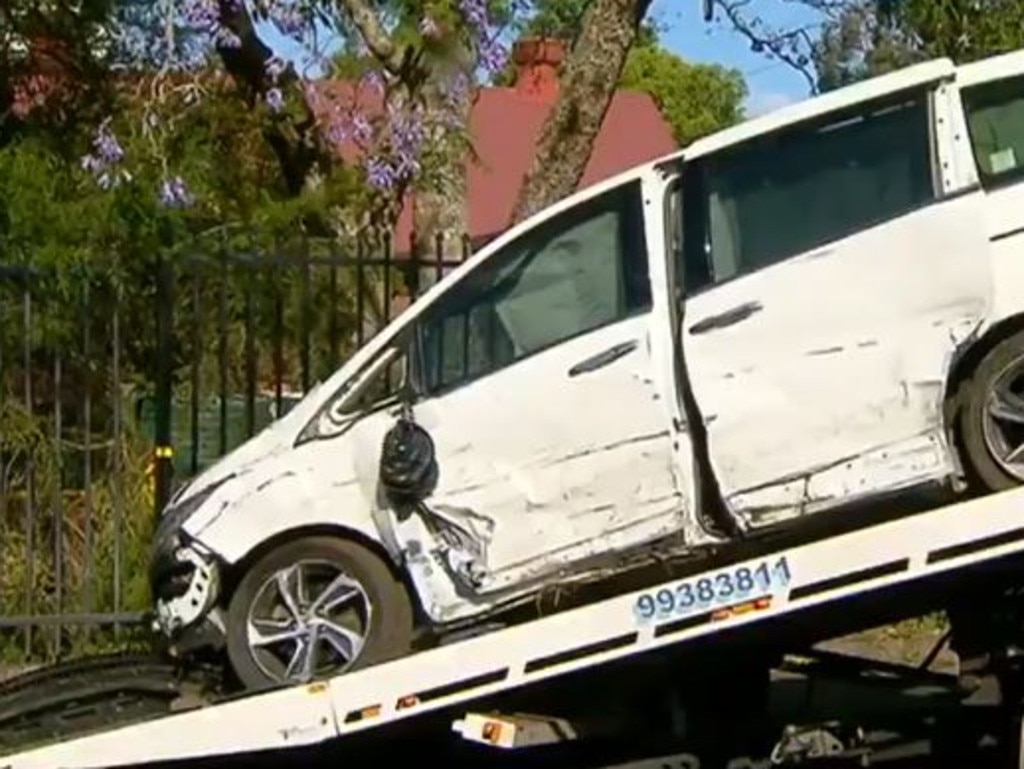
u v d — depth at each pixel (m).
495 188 28.64
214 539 7.85
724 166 7.58
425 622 7.74
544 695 7.66
